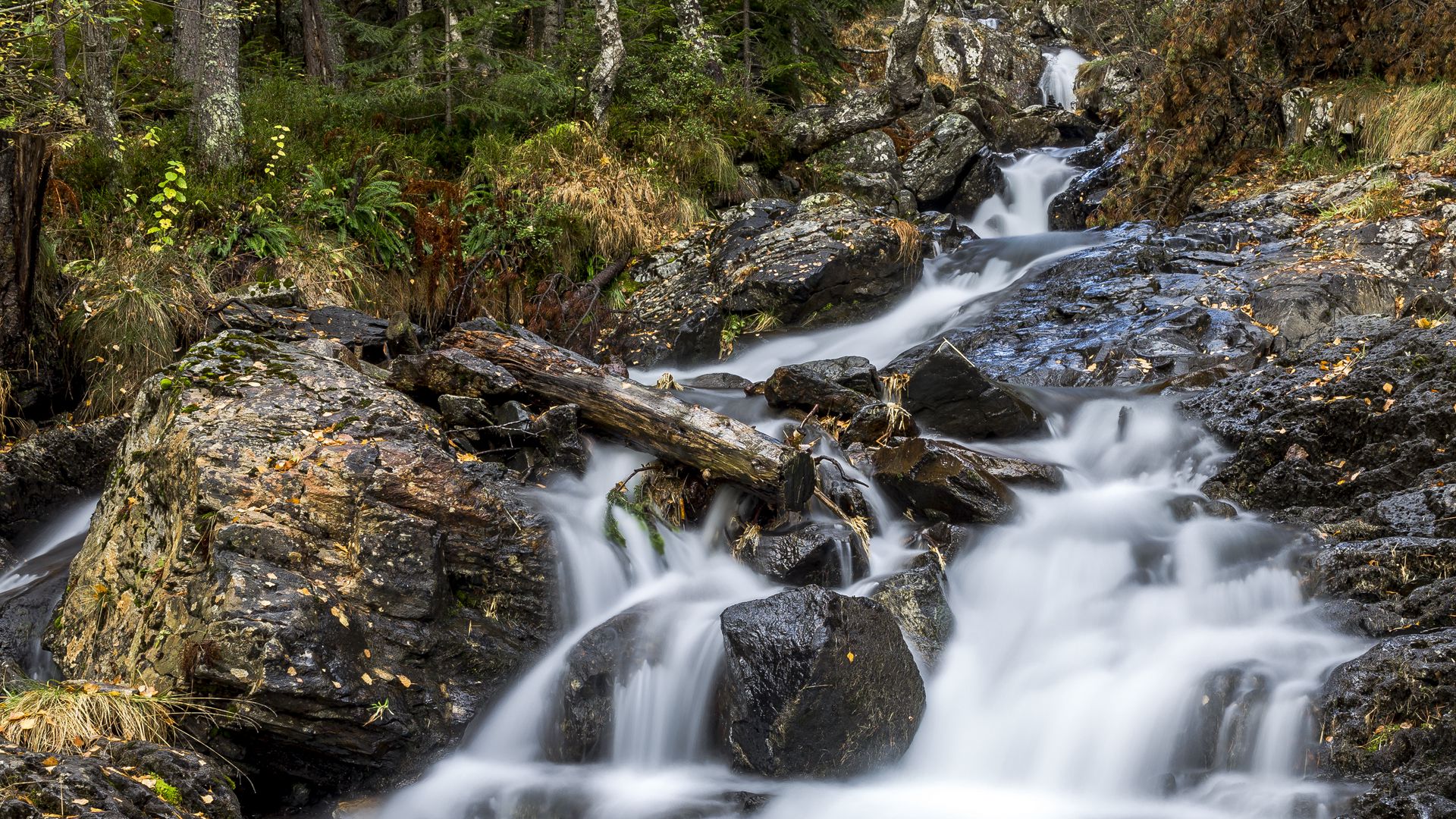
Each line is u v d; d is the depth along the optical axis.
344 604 4.85
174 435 5.37
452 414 6.51
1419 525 5.36
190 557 4.89
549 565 5.59
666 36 16.39
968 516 6.15
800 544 5.75
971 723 5.00
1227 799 4.13
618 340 11.16
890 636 4.81
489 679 5.21
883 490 6.48
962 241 12.87
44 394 8.45
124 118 11.97
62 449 7.39
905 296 11.36
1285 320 8.70
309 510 5.05
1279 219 11.17
